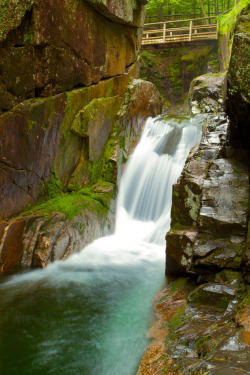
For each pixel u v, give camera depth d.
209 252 4.33
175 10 22.36
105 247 6.70
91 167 7.54
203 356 2.89
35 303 4.56
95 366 3.35
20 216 5.81
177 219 5.39
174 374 2.82
